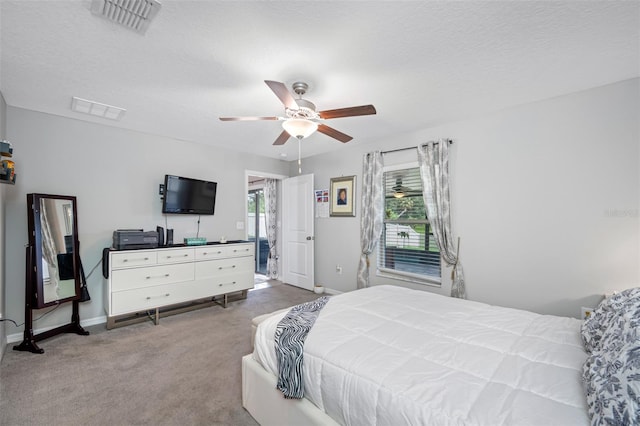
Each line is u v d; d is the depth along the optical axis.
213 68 2.04
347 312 1.80
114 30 1.64
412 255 3.64
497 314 1.74
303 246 4.87
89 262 3.18
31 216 2.62
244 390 1.77
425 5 1.43
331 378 1.23
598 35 1.67
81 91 2.42
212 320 3.34
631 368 0.80
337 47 1.79
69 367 2.25
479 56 1.89
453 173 3.18
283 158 5.13
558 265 2.52
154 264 3.22
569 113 2.46
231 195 4.51
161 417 1.70
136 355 2.46
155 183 3.69
